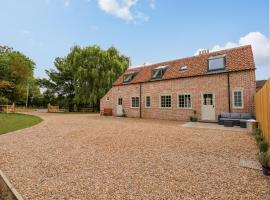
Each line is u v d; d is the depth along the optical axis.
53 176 4.48
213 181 4.13
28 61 41.88
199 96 17.44
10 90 32.16
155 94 20.81
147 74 22.62
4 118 19.08
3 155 6.21
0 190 3.89
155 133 10.38
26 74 34.34
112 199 3.42
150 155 6.19
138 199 3.42
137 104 22.58
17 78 33.25
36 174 4.60
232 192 3.62
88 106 38.28
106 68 32.78
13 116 21.72
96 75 31.78
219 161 5.54
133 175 4.52
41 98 51.91
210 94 16.86
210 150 6.80
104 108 26.16
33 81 49.03
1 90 31.14
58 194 3.62
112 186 3.94
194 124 14.84
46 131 11.05
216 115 16.39
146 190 3.76
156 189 3.80
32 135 9.75
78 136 9.48
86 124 14.75
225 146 7.39
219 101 16.27
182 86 18.66
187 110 18.20
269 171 4.37
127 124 14.86
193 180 4.20
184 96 18.52
